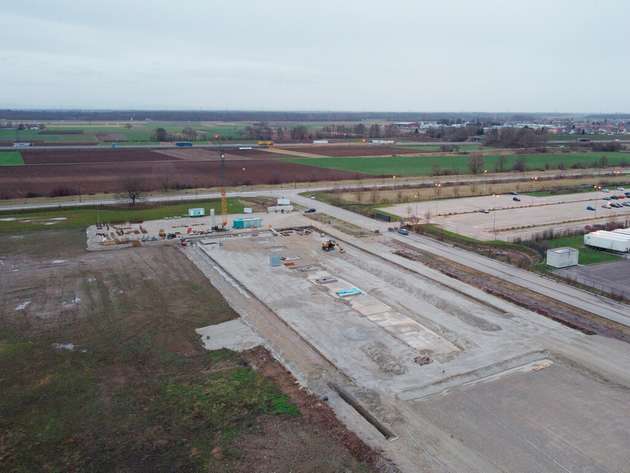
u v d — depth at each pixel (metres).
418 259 66.00
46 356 39.69
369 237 77.69
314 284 56.28
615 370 38.16
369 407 33.41
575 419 32.22
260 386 35.78
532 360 39.66
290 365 38.75
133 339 42.72
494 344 42.28
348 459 28.31
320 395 34.75
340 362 39.22
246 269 61.41
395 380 36.75
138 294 52.75
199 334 43.91
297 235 79.00
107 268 61.19
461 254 68.44
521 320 46.94
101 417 32.12
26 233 77.94
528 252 69.88
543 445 29.75
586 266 62.78
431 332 44.56
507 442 30.02
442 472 27.44
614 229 80.06
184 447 29.31
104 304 50.00
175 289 54.28
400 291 54.41
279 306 49.97
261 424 31.42
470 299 52.28
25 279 56.94
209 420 31.81
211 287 55.03
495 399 34.41
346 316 47.84
